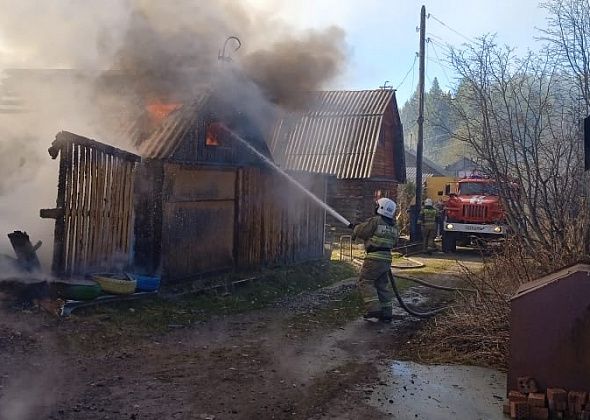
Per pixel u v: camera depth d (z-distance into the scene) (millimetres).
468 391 5090
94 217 7543
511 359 4691
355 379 5395
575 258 6508
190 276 8891
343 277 11984
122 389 4863
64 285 6797
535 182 7117
